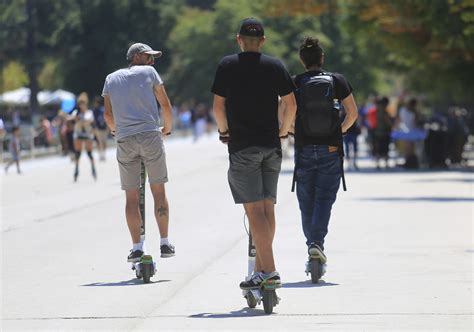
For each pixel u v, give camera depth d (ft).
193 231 157.48
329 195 110.52
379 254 129.80
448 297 99.66
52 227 167.43
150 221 171.42
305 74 110.93
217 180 278.87
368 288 105.29
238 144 92.12
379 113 325.62
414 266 119.65
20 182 287.89
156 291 105.40
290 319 90.07
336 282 109.29
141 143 111.34
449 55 347.97
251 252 96.94
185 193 232.53
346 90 110.11
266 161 93.35
